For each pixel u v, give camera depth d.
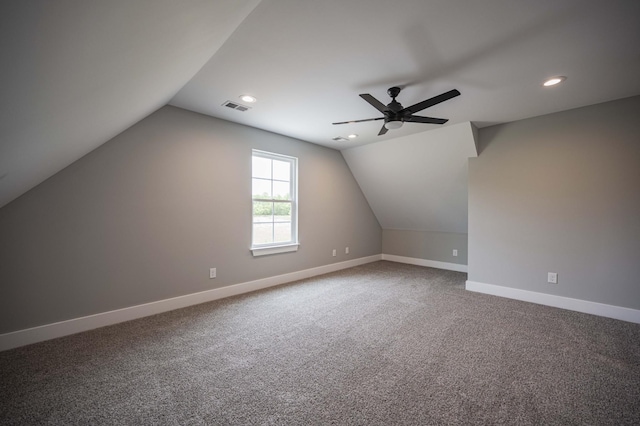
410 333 2.56
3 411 1.54
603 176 2.97
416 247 5.87
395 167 4.88
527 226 3.47
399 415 1.53
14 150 1.42
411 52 2.02
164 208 3.05
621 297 2.88
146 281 2.94
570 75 2.37
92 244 2.61
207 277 3.41
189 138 3.23
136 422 1.48
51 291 2.42
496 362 2.06
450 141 3.94
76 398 1.66
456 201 4.76
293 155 4.40
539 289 3.39
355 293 3.79
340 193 5.32
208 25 1.44
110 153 2.70
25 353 2.16
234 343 2.36
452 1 1.51
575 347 2.28
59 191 2.44
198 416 1.52
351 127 3.85
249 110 3.21
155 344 2.33
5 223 2.22
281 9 1.55
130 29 1.03
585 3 1.52
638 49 1.97
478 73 2.33
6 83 0.87
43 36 0.75
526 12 1.60
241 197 3.73
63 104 1.31
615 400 1.65
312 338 2.46
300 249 4.57
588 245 3.07
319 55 2.05
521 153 3.52
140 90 1.86
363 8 1.55
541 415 1.53
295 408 1.59
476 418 1.51
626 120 2.85
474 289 3.90
